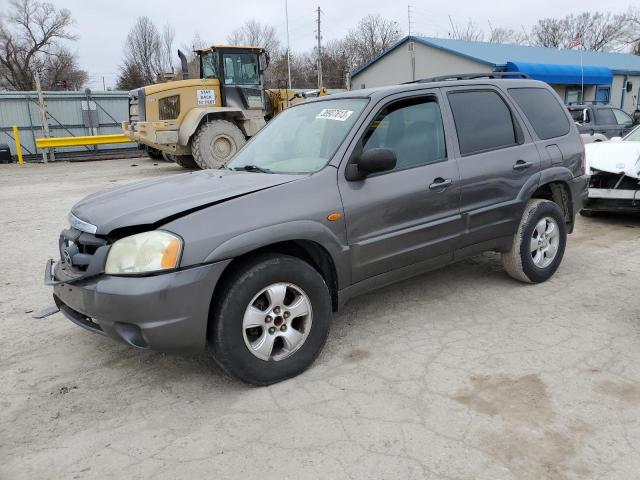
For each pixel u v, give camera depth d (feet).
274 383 10.94
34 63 194.39
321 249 11.48
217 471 8.39
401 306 14.90
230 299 10.12
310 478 8.14
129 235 9.97
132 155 71.97
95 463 8.71
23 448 9.17
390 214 12.38
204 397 10.61
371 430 9.27
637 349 11.94
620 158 23.17
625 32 201.26
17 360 12.42
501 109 15.30
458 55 84.02
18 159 66.28
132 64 192.34
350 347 12.51
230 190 10.98
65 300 10.85
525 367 11.25
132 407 10.36
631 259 18.89
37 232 25.25
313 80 185.47
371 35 200.34
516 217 15.16
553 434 8.98
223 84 47.96
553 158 15.97
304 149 12.89
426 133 13.51
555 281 16.61
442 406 9.92
